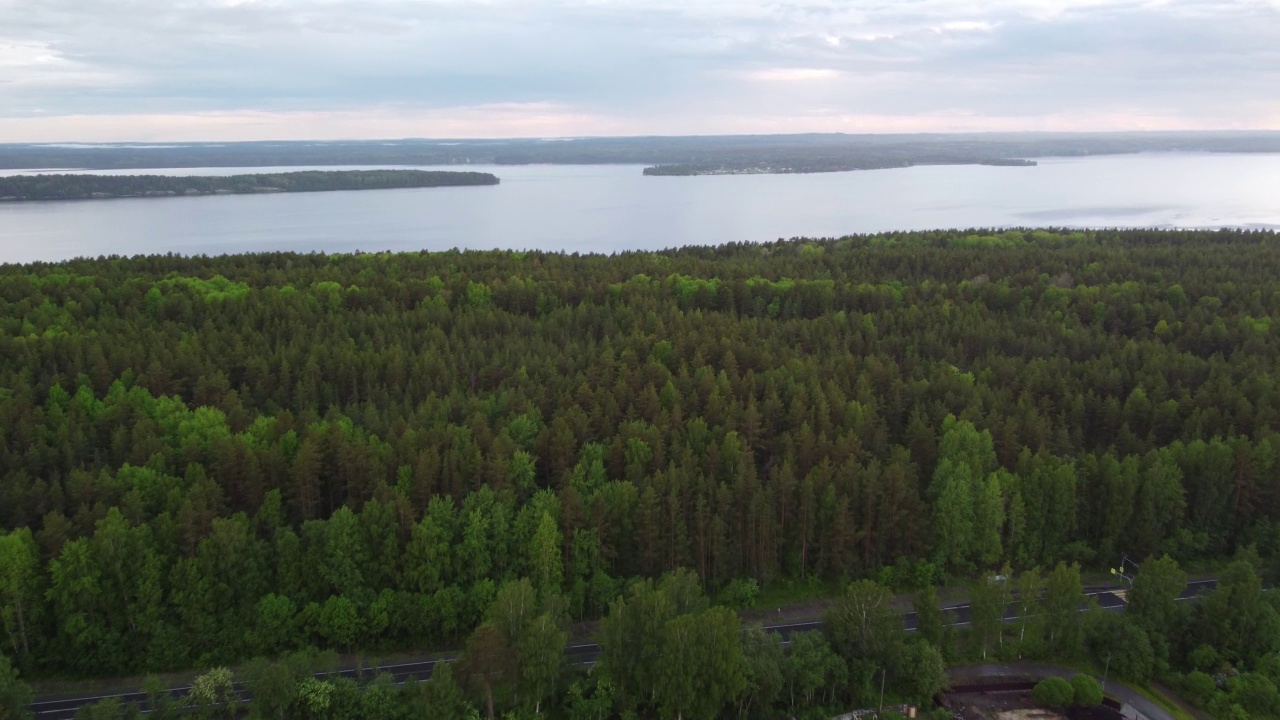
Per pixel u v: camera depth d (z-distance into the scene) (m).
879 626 68.06
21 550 69.12
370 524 76.00
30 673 69.38
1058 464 88.06
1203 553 88.75
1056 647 73.00
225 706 62.38
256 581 73.44
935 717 64.94
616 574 81.44
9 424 90.75
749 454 87.62
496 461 83.00
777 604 80.81
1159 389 104.81
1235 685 66.44
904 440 100.38
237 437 85.56
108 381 104.88
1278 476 88.12
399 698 63.09
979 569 86.44
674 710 62.91
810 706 66.56
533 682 62.94
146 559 71.12
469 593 74.38
